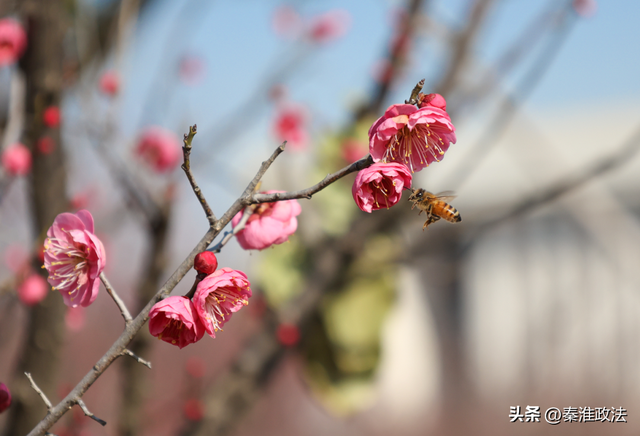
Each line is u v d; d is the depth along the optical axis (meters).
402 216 0.79
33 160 0.61
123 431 0.64
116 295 0.51
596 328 2.27
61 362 0.62
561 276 2.59
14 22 0.61
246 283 0.51
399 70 0.88
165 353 1.74
